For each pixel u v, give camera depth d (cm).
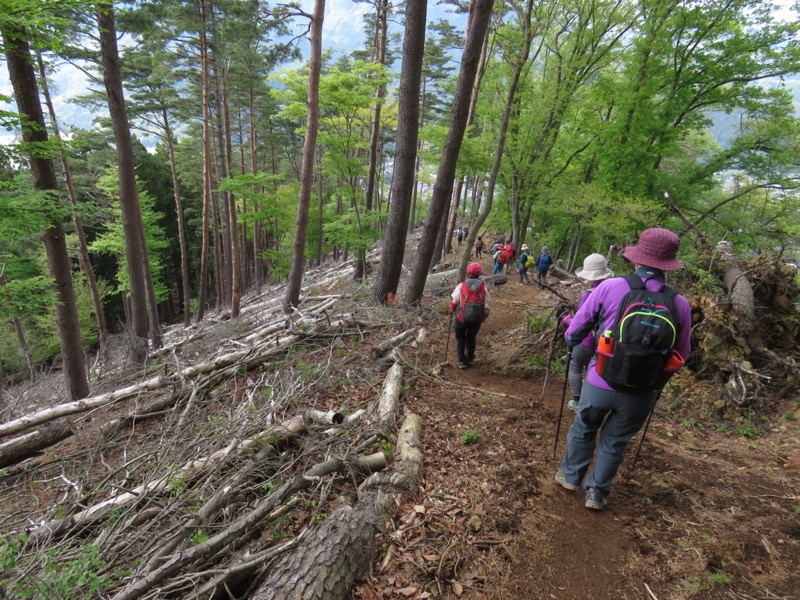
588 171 1762
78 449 520
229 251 2544
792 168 1387
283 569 239
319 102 1238
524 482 342
